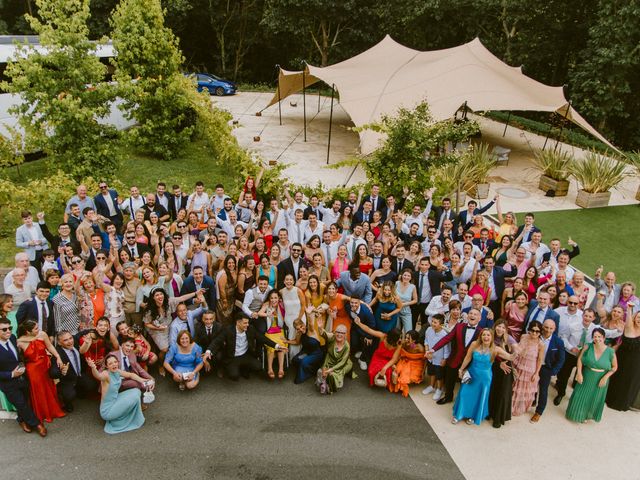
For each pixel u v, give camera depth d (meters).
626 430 6.81
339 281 8.23
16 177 13.85
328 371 7.18
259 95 31.11
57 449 5.98
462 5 26.36
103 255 7.80
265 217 10.22
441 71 17.69
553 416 7.02
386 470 5.92
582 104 23.16
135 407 6.33
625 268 11.57
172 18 32.50
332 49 33.03
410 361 7.28
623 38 20.84
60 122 12.13
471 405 6.65
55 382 6.81
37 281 8.08
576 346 6.94
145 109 16.12
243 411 6.79
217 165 16.69
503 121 25.72
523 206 14.81
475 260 8.17
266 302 7.57
